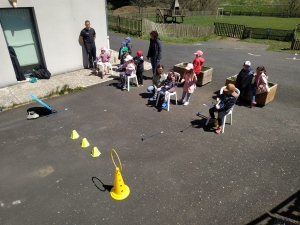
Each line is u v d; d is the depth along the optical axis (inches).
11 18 332.5
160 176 186.7
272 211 158.4
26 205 162.4
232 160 205.0
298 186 179.3
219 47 673.6
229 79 322.3
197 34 880.3
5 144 223.6
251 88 291.1
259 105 301.6
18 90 329.1
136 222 150.5
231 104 229.3
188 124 257.1
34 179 184.1
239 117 273.1
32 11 341.4
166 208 160.1
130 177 185.2
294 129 251.1
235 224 149.8
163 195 169.9
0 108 283.7
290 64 486.0
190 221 151.4
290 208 160.6
